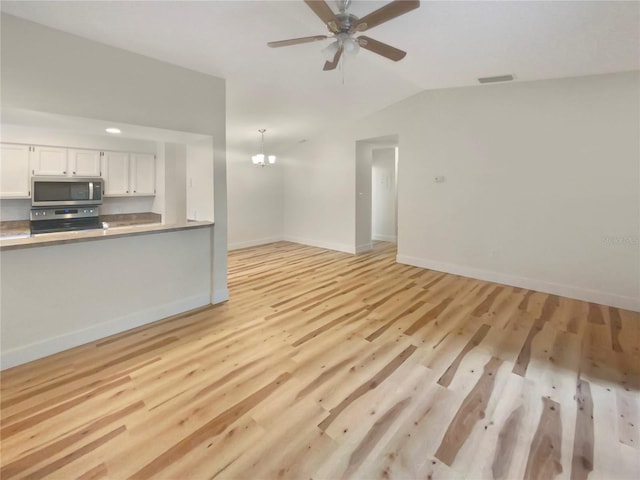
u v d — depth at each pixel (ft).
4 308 7.25
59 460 4.96
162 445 5.26
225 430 5.59
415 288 13.24
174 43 8.64
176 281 10.45
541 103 12.14
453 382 6.93
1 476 4.67
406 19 7.94
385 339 8.85
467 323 9.86
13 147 13.19
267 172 22.99
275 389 6.70
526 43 8.63
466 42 9.00
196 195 12.06
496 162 13.52
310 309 11.00
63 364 7.55
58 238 7.91
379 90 14.43
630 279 10.86
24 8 6.78
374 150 25.29
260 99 13.83
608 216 11.12
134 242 9.34
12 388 6.65
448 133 14.84
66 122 8.45
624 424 5.73
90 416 5.89
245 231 22.03
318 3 6.00
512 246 13.42
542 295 12.34
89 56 8.05
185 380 6.99
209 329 9.44
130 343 8.57
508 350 8.24
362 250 20.48
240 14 7.81
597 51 8.73
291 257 19.02
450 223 15.26
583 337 8.91
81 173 14.92
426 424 5.74
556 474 4.76
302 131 19.47
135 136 10.78
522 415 5.95
